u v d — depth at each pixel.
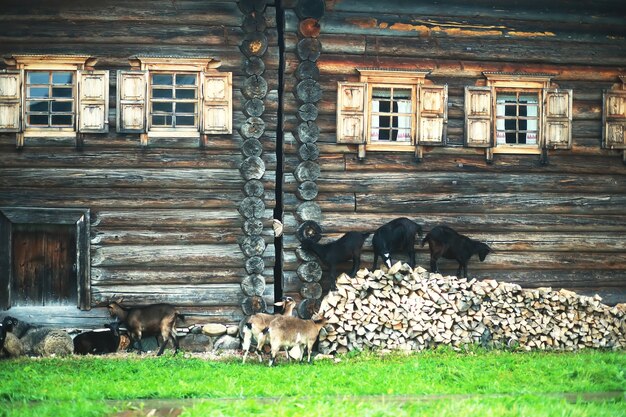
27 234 15.58
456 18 16.45
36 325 15.35
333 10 16.08
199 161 15.69
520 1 16.61
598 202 16.80
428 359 14.42
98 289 15.50
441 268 16.34
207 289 15.66
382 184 16.11
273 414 10.35
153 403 11.07
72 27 15.56
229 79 15.64
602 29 16.86
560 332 15.84
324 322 14.45
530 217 16.59
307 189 15.73
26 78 15.52
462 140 16.41
